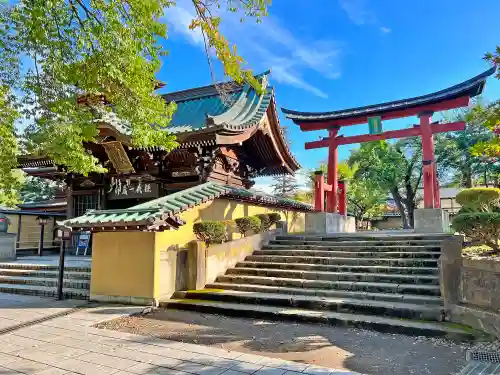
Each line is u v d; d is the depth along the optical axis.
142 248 8.55
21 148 7.16
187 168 13.65
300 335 6.12
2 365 4.73
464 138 21.58
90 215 8.95
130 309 7.93
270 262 10.43
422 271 8.56
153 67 6.50
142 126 7.38
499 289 5.61
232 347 5.52
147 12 5.50
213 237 9.76
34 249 18.39
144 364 4.75
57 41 5.72
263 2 4.93
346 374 4.40
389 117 14.81
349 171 28.08
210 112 15.62
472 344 5.57
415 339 5.86
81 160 7.05
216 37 5.14
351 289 8.25
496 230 7.01
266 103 14.40
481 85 12.41
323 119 15.88
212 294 8.39
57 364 4.76
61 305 8.47
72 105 6.76
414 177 26.56
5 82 6.37
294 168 17.16
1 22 5.66
